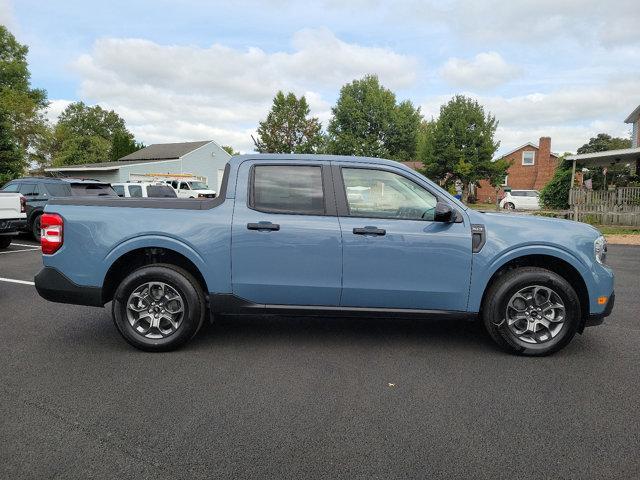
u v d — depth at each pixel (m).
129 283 4.41
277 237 4.39
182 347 4.67
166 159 39.47
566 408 3.41
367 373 4.05
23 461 2.69
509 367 4.21
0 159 31.31
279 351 4.58
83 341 4.83
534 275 4.36
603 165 24.33
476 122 41.41
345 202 4.48
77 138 64.31
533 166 45.47
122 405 3.40
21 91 53.69
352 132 57.22
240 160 4.60
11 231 10.77
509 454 2.81
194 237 4.39
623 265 10.37
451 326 5.50
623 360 4.41
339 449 2.85
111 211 4.48
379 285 4.41
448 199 4.52
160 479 2.54
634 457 2.78
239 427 3.10
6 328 5.25
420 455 2.79
